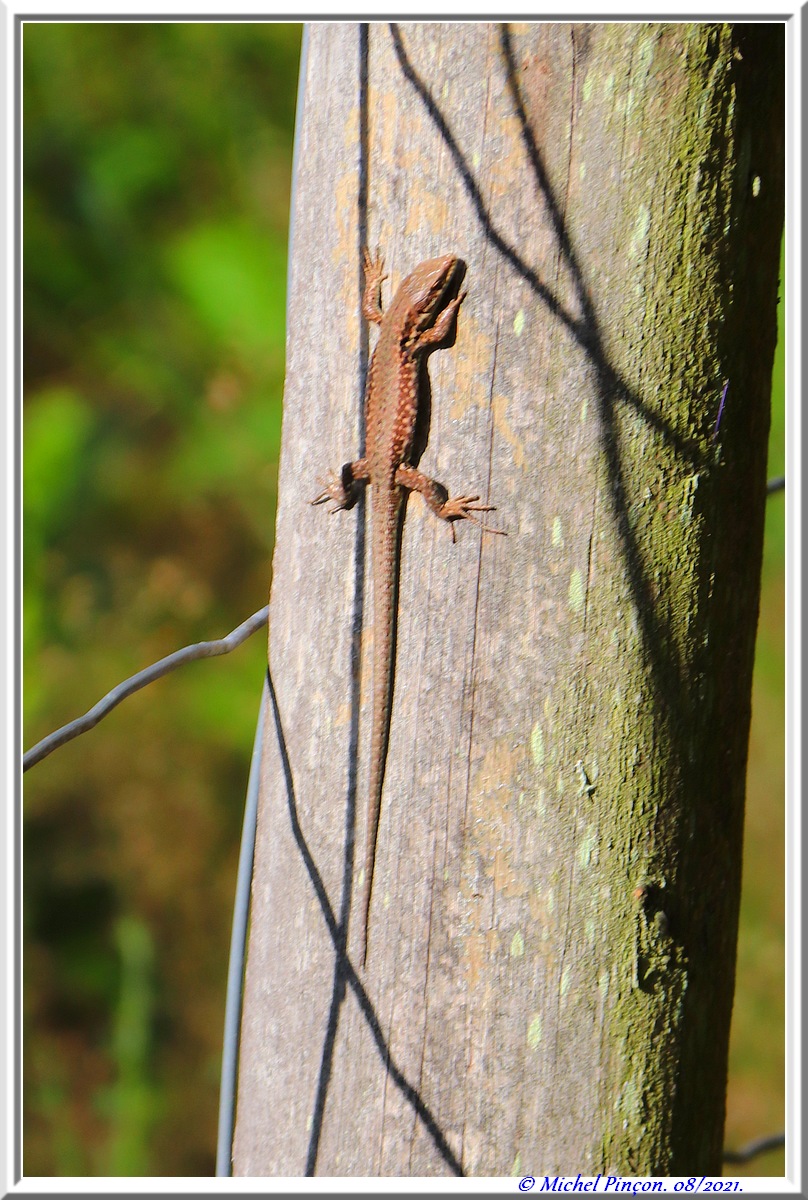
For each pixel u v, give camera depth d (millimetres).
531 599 2473
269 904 2535
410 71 2482
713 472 2471
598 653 2469
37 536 4207
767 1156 3488
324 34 2514
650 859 2471
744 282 2471
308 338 2523
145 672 2504
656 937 2471
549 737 2473
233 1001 2535
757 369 2479
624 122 2459
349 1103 2504
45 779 4379
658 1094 2473
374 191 2494
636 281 2463
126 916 4352
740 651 2484
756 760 3656
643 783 2469
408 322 2482
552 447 2469
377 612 2494
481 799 2479
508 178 2469
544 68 2465
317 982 2512
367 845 2498
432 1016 2486
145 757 4430
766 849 3662
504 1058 2479
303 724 2520
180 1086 4086
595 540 2467
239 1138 2555
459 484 2480
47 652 4352
